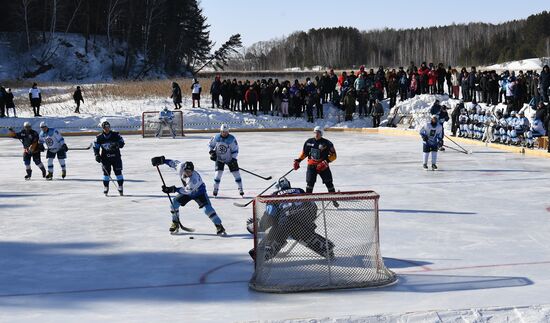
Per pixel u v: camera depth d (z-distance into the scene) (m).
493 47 131.12
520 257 10.25
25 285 9.18
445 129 31.47
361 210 9.06
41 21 78.75
